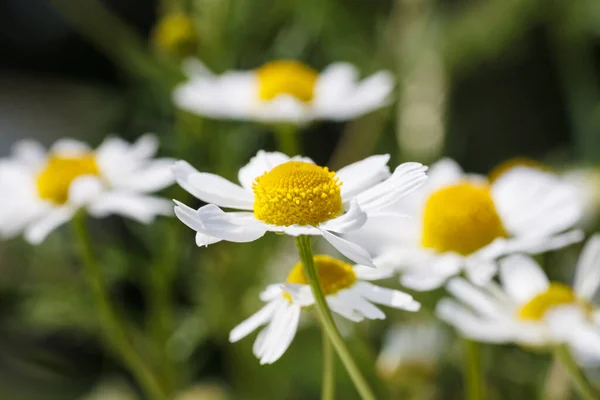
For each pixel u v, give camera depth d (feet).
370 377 0.76
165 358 0.76
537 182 0.68
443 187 0.68
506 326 0.63
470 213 0.66
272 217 0.56
